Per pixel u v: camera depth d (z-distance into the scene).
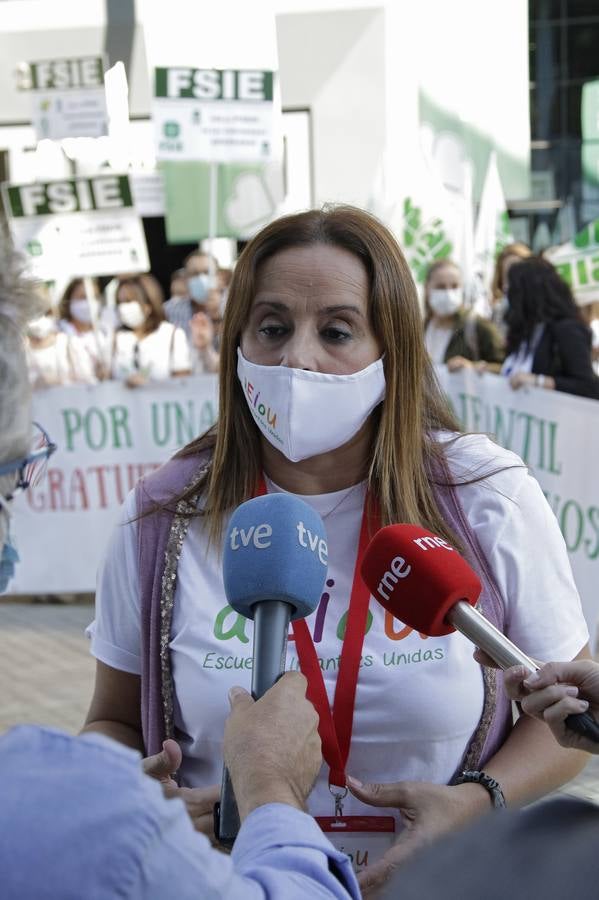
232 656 1.92
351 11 8.59
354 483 2.03
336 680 1.91
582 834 0.76
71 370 7.38
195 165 8.72
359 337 1.96
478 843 0.77
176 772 1.99
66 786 1.02
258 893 1.13
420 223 7.10
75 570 7.08
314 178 8.76
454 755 1.92
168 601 1.99
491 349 6.81
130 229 7.45
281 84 8.71
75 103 7.74
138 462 6.96
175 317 7.82
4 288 1.30
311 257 1.96
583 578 5.80
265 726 1.44
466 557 1.95
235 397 2.06
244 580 1.58
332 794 1.89
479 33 8.73
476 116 8.80
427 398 2.15
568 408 5.82
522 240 9.90
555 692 1.52
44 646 6.47
